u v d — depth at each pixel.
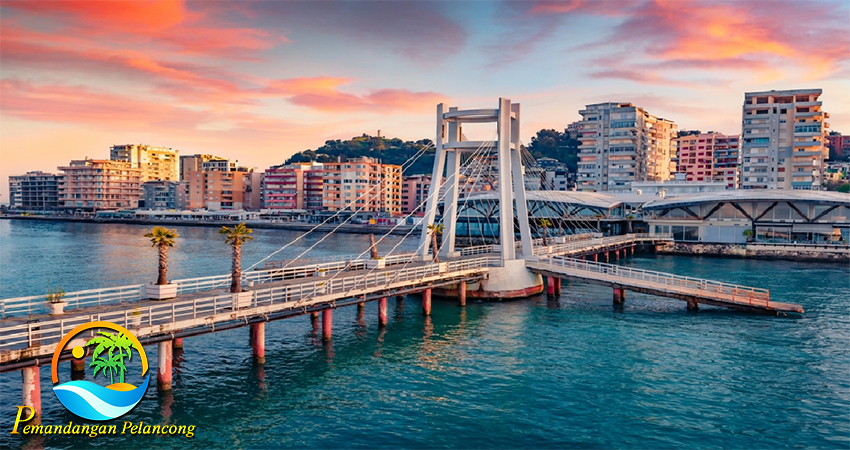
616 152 196.50
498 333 52.84
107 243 148.75
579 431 32.72
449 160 75.69
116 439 30.75
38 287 80.44
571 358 45.34
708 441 31.58
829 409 35.66
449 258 74.50
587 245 98.50
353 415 34.53
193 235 180.62
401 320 57.91
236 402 35.91
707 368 43.00
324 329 48.69
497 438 31.89
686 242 120.69
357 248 141.12
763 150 173.38
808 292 73.88
